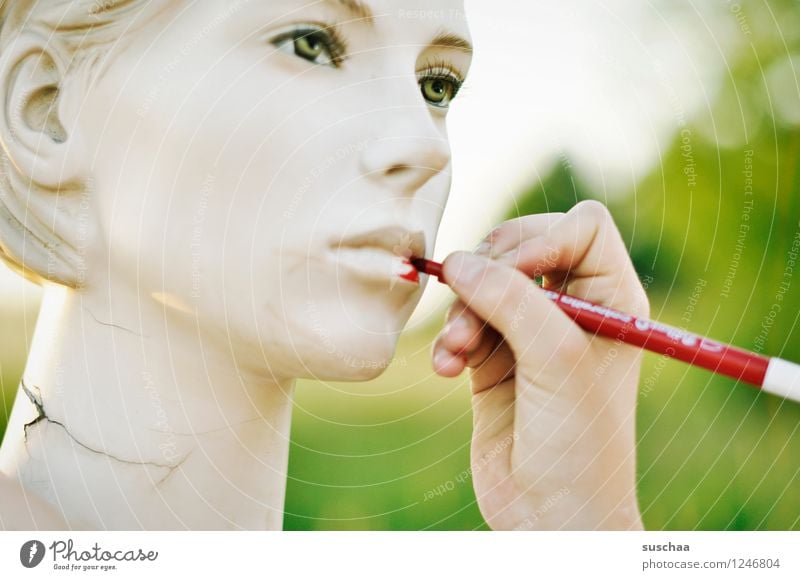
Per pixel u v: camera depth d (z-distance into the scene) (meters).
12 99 0.48
